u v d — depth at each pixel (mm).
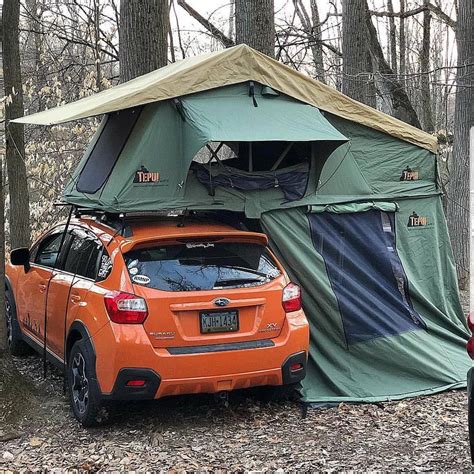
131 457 5145
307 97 6906
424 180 7648
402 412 6270
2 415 5852
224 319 5605
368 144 7328
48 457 5176
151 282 5527
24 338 7555
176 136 6348
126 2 9711
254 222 6762
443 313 7566
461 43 13914
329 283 6867
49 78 13680
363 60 14922
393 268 7258
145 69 9688
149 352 5352
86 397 5695
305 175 6871
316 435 5641
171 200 6277
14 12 10195
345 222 7090
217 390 5555
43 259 7387
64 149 11891
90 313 5691
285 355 5773
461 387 6926
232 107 6461
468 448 5270
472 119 13867
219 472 4816
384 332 6973
